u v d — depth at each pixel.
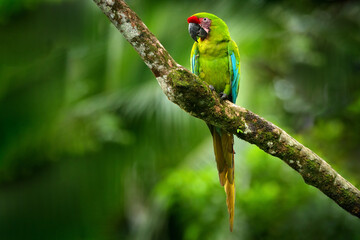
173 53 9.88
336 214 8.54
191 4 10.41
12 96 10.74
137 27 4.92
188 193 9.10
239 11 10.29
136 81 10.40
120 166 10.70
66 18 10.80
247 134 5.32
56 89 10.73
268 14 10.45
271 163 9.30
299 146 5.27
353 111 9.84
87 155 10.80
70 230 10.74
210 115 5.25
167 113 10.09
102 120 10.41
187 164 10.03
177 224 10.67
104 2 4.87
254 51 10.59
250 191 9.00
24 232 10.69
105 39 10.66
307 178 5.29
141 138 10.43
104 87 10.77
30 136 10.66
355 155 9.41
